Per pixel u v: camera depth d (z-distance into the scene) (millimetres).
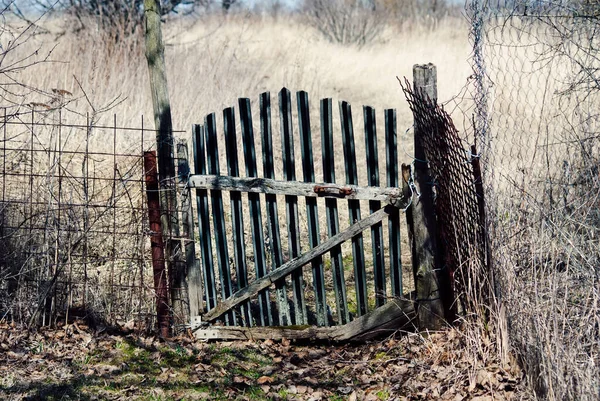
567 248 4816
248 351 5586
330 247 5566
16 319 5797
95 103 10672
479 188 4914
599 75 6352
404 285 6871
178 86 11836
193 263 5711
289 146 5527
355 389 4992
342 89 16531
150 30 5488
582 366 4008
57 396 4820
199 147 5637
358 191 5449
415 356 5270
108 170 8547
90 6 14656
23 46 13445
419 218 5398
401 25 29172
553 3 5520
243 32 20312
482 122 5070
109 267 6027
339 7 28703
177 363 5395
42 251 5797
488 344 4891
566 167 5316
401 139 12781
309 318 6145
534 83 8172
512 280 4695
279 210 8680
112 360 5371
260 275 5734
